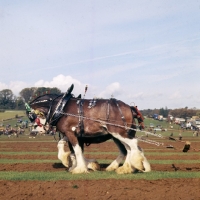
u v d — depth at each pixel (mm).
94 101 17938
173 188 13664
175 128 91188
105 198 12297
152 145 45250
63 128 17953
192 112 139000
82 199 12227
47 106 18922
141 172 17453
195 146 39719
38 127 19188
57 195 12727
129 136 17375
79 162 17500
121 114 17438
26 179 16000
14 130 79000
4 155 30062
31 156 29172
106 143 50938
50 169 19766
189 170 19172
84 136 17891
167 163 23266
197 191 13219
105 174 16891
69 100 18312
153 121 93312
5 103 145500
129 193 12891
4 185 14430
